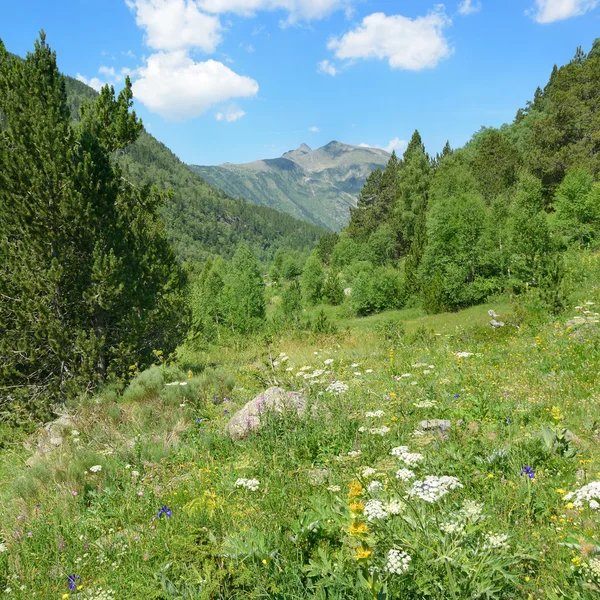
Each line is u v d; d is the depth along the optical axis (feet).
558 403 22.50
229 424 24.82
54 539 16.24
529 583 9.74
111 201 51.34
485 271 135.74
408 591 9.14
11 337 45.75
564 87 212.84
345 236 339.98
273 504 15.01
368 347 55.26
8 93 46.68
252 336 99.45
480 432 18.98
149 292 55.77
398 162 329.52
